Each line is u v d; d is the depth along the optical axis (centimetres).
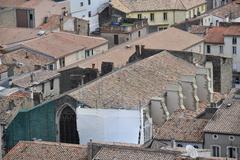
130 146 17412
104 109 19662
